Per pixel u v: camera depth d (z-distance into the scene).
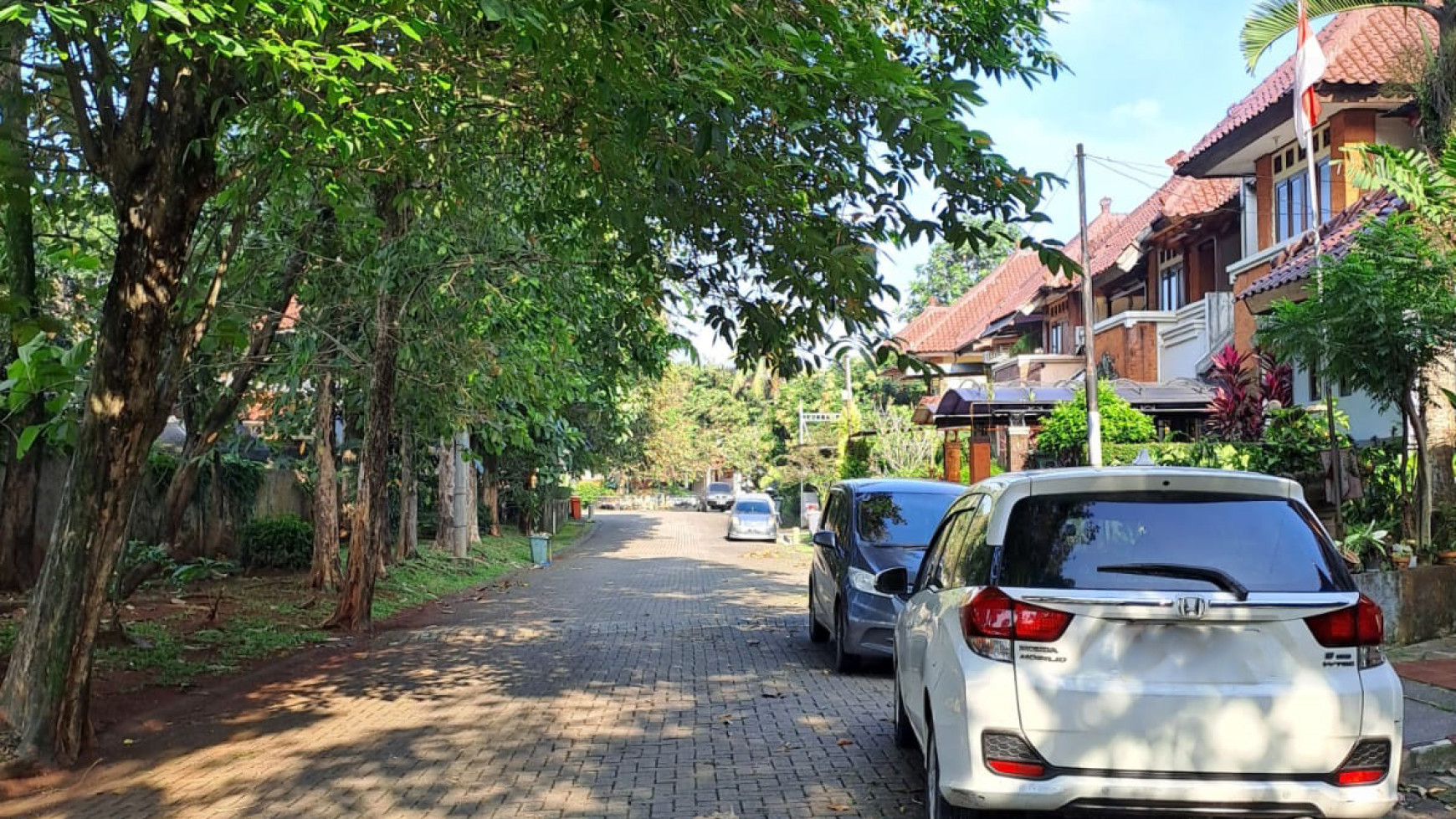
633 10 6.12
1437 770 6.55
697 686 10.39
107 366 7.70
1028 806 4.70
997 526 5.19
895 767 7.15
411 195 10.80
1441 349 10.65
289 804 6.64
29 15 5.29
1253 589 4.78
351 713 9.48
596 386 22.38
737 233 8.11
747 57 6.60
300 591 17.86
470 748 8.00
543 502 40.41
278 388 20.22
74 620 7.72
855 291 7.81
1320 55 13.34
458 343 15.47
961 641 5.05
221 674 11.27
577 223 11.45
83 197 11.09
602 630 15.04
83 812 6.59
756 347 8.45
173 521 12.43
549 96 7.81
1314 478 14.27
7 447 14.72
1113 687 4.69
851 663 10.98
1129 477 5.09
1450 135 10.95
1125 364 27.88
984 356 42.84
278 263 13.27
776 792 6.60
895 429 33.78
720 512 72.69
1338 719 4.66
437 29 6.38
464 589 21.97
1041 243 6.93
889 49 7.60
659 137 7.54
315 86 7.23
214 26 6.04
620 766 7.34
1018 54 9.90
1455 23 11.81
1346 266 10.57
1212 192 26.33
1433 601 10.36
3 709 7.63
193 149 7.52
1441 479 11.94
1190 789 4.60
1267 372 17.89
